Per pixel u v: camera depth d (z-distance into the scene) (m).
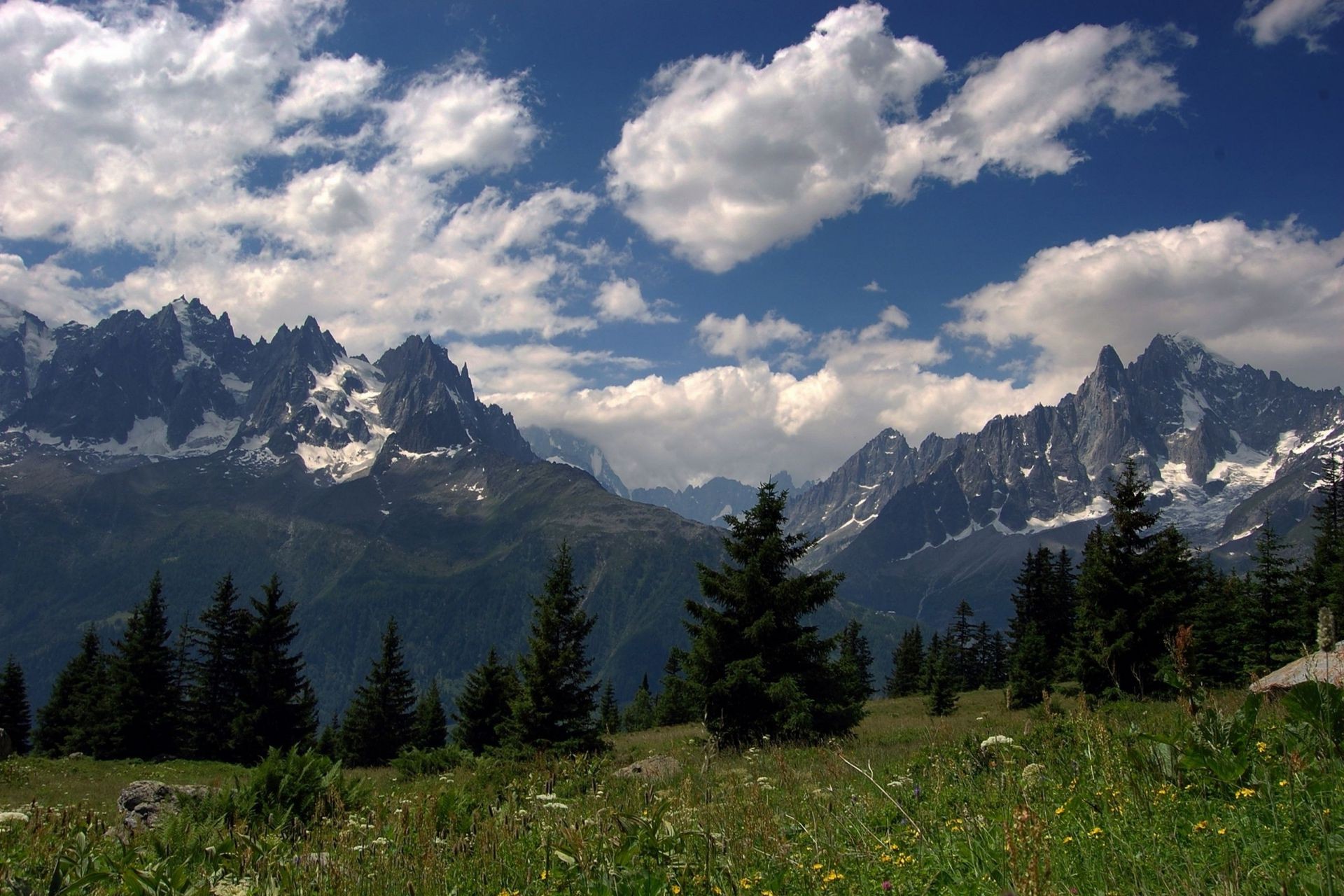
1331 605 43.38
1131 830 5.54
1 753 35.25
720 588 29.39
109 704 55.47
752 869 5.86
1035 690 47.38
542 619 36.00
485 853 7.25
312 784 11.40
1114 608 34.84
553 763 14.54
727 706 27.14
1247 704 6.86
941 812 7.12
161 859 7.70
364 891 6.51
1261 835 5.04
